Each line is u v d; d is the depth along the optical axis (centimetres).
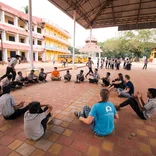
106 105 215
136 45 2959
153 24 1246
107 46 3631
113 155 187
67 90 534
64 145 204
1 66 1392
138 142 217
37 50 2505
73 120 283
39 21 2527
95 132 230
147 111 284
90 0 941
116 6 1040
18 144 203
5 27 1827
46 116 229
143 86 644
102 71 1283
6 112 258
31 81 623
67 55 2498
